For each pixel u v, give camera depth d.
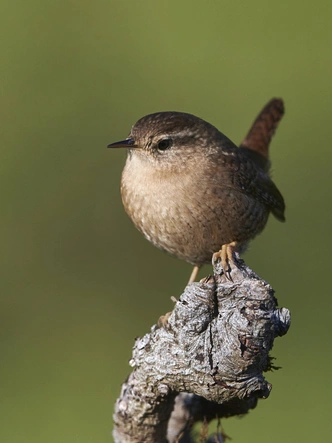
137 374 6.53
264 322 5.84
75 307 12.70
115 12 15.02
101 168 13.45
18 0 14.76
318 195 13.71
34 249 13.00
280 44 14.83
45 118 13.79
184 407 7.10
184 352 6.13
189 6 15.24
